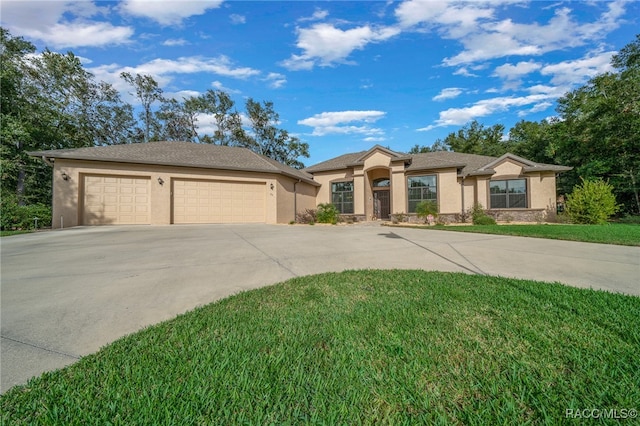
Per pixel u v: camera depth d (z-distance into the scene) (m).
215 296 3.74
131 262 5.68
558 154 22.30
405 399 1.71
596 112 17.69
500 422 1.52
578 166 20.75
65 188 13.24
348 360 2.12
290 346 2.32
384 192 21.42
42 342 2.49
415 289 3.84
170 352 2.23
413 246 7.76
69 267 5.24
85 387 1.83
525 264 5.54
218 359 2.12
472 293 3.62
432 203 17.00
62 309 3.25
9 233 10.51
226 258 6.11
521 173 17.33
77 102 25.67
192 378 1.90
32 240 8.73
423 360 2.10
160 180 14.75
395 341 2.39
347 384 1.84
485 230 10.99
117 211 14.23
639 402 1.63
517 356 2.15
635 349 2.21
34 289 3.96
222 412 1.60
